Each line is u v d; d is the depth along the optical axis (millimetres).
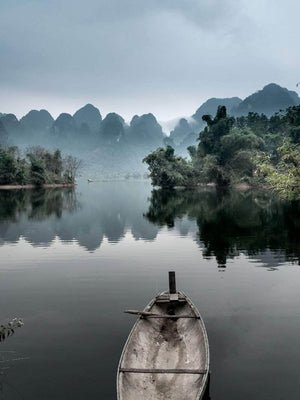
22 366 7426
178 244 19969
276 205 38938
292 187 29203
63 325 9414
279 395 6410
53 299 11469
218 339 8477
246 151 80500
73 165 107062
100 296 11719
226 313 10016
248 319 9586
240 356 7699
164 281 13273
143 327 8305
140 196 60594
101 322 9578
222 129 92688
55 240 21547
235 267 14875
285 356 7676
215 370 7195
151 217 31922
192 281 13109
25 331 9086
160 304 9633
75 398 6367
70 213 35406
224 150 85875
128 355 7023
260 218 29109
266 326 9141
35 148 105375
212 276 13672
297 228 23859
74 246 19797
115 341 8453
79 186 108250
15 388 6688
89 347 8180
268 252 17312
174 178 81938
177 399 6020
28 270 15016
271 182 31594
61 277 13961
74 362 7543
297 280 12961
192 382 6258
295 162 31359
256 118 106562
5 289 12547
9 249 19094
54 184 95250
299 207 34312
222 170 80688
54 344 8344
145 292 12086
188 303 9352
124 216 32844
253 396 6387
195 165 92438
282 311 10094
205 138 93000
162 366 7262
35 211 36875
